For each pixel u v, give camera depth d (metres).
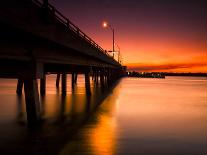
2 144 12.60
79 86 53.47
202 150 12.85
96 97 32.94
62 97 32.69
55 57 17.31
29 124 14.85
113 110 25.12
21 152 11.51
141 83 83.62
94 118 20.16
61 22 15.12
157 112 24.66
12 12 9.11
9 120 18.02
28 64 13.73
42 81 35.25
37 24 11.41
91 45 25.36
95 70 51.31
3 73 13.89
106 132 16.02
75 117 20.03
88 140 14.03
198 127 18.12
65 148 12.34
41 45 14.52
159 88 61.00
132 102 32.09
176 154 12.22
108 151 12.40
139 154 12.12
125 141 14.11
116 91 48.94
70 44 17.14
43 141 13.21
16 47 11.92
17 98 31.05
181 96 42.19
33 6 10.95
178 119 21.20
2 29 10.20
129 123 18.98
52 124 17.17
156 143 13.92
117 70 99.56
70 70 29.41
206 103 32.78
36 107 14.84
